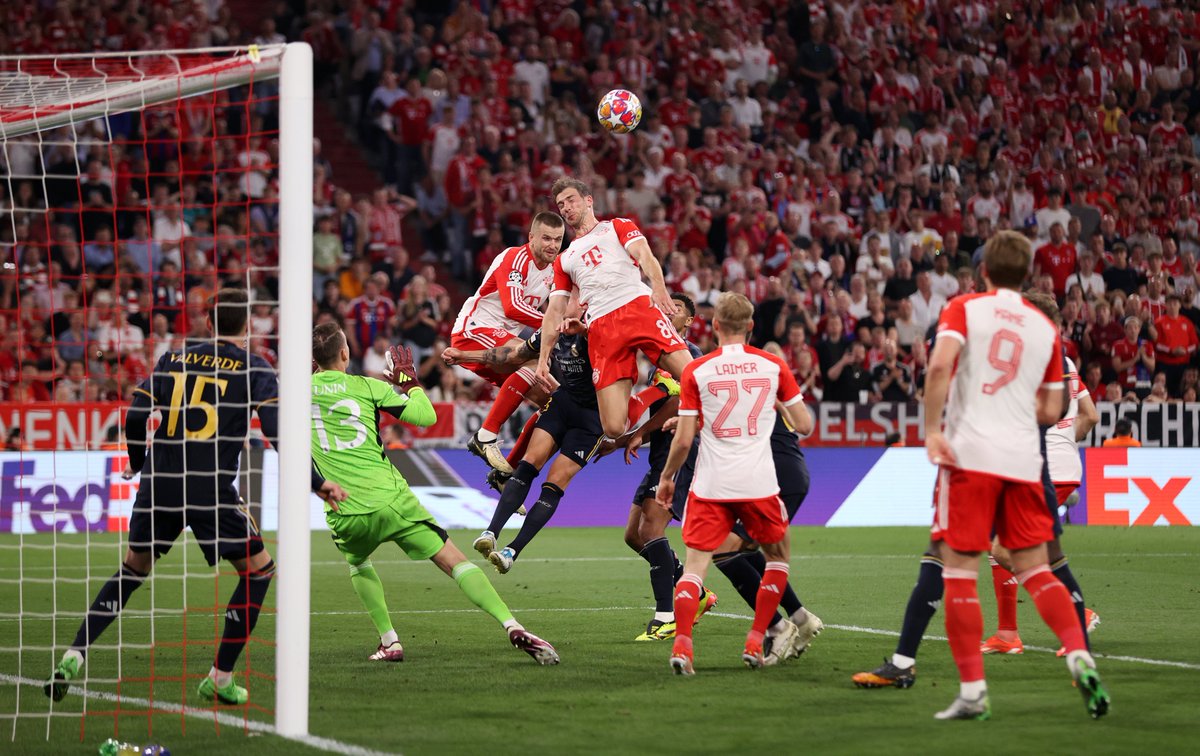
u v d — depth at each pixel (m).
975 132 53.59
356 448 15.94
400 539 15.97
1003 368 12.38
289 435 12.08
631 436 18.42
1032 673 15.16
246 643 13.71
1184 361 44.84
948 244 47.28
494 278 20.42
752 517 14.89
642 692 14.06
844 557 30.14
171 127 43.66
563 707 13.24
